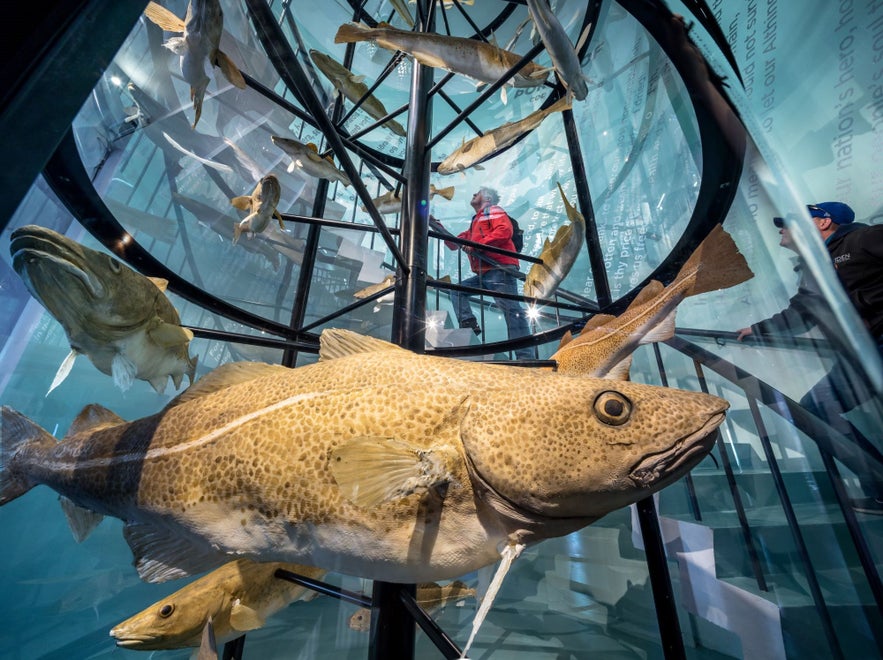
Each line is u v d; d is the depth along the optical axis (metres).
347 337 0.86
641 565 2.86
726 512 2.38
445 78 1.37
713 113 1.00
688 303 1.50
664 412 0.61
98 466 0.84
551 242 1.65
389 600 0.89
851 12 1.21
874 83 1.15
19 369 2.01
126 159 1.42
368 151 2.17
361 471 0.58
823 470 1.78
